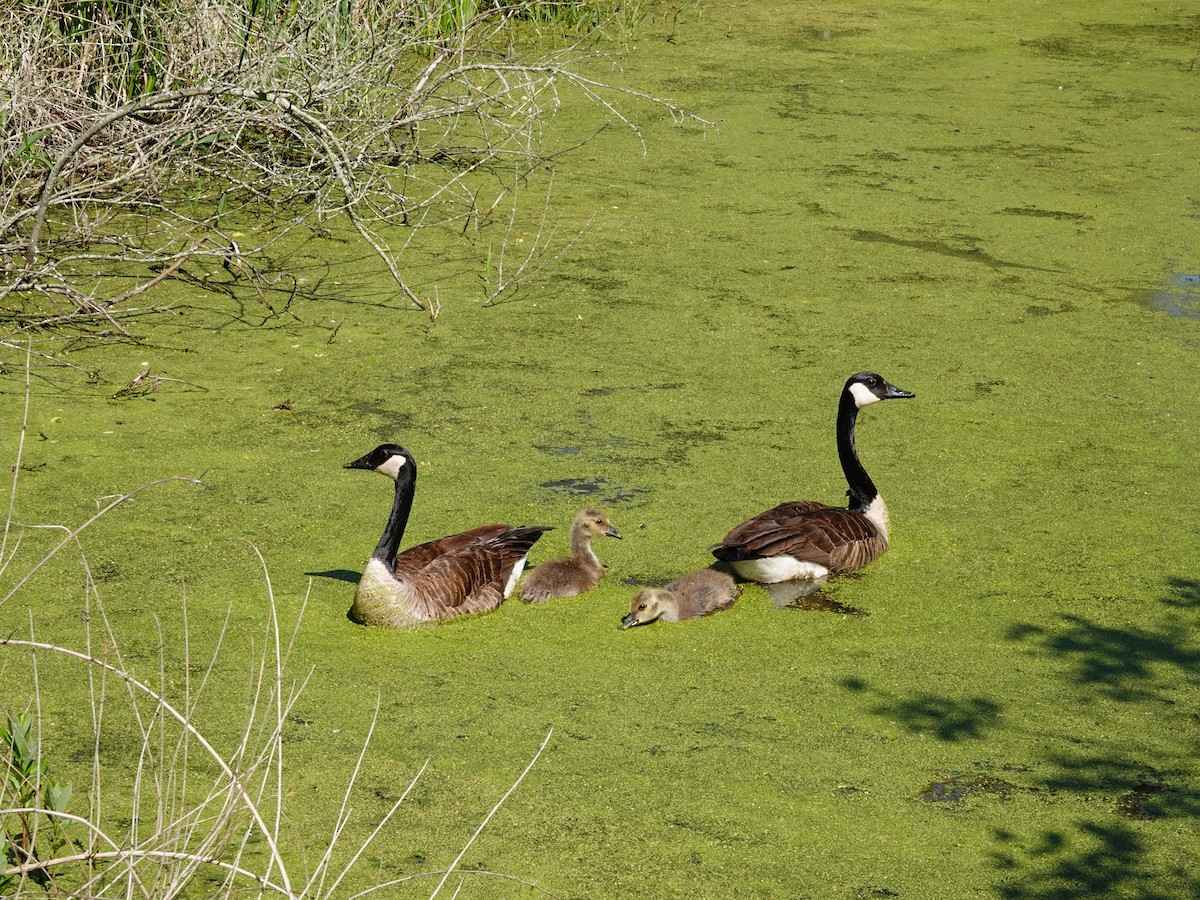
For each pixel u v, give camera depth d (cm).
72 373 1373
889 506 1177
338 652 938
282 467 1203
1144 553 1099
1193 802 794
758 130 2322
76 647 913
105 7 1783
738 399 1379
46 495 1120
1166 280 1733
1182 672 935
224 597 997
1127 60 2905
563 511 1150
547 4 2702
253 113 1620
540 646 965
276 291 1638
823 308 1619
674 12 3180
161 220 1823
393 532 977
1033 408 1373
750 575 1071
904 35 3072
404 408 1334
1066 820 775
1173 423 1340
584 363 1454
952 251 1814
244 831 736
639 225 1881
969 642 975
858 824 768
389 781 791
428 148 2111
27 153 1617
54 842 679
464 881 706
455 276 1700
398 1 2023
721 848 743
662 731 855
